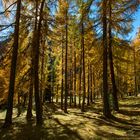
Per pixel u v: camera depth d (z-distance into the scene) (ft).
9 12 63.87
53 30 68.90
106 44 75.05
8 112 61.46
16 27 62.90
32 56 70.23
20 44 70.69
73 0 77.56
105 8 72.59
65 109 105.29
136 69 175.63
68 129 55.11
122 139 46.96
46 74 134.00
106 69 75.05
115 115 78.79
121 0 76.79
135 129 56.65
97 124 62.64
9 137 50.24
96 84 154.10
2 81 83.66
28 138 48.65
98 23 75.87
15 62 62.64
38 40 65.26
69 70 148.97
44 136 49.34
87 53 102.32
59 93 179.63
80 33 76.95
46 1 69.82
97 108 117.08
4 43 64.08
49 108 135.23
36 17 68.80
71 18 80.23
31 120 74.33
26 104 157.38
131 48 85.25
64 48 120.57
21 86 75.72
